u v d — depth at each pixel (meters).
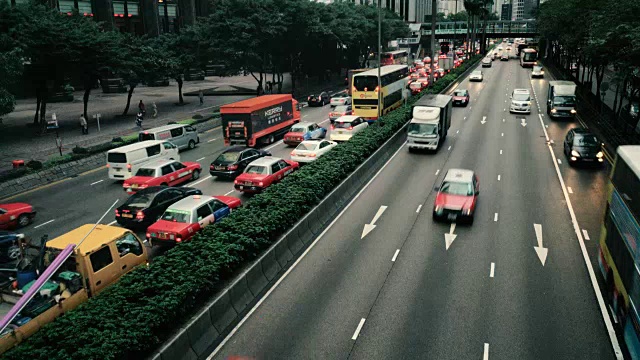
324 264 17.20
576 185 25.88
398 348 12.35
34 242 19.98
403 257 17.59
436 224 20.69
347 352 12.23
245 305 14.48
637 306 11.13
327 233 20.08
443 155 33.16
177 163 27.39
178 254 14.72
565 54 85.69
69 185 28.67
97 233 14.31
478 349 12.24
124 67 44.97
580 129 32.03
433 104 35.34
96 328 10.95
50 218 23.02
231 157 28.78
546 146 34.84
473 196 21.06
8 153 34.50
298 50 63.94
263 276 15.87
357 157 27.72
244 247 15.48
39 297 11.99
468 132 40.38
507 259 17.28
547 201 23.41
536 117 46.28
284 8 57.16
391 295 14.94
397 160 32.31
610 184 15.43
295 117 42.78
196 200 19.38
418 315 13.81
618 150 14.92
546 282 15.62
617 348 12.24
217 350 12.42
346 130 36.38
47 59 39.72
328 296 14.98
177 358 11.56
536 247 18.25
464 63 91.69
